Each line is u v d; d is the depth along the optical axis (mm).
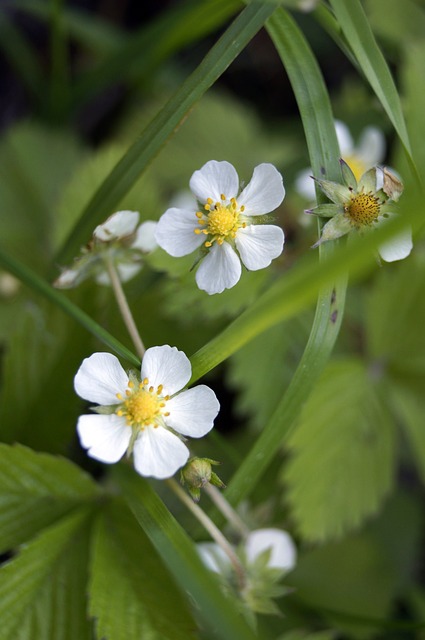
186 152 302
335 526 240
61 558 205
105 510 208
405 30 295
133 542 204
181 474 186
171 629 197
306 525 238
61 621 201
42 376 230
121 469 196
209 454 242
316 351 195
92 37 301
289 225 255
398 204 193
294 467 240
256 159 307
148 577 201
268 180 191
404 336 252
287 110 358
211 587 185
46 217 292
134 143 205
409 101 257
